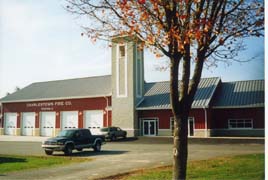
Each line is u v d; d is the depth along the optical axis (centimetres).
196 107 3669
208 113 3694
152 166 1516
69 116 4666
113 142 3438
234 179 1059
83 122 4522
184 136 899
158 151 2364
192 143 3052
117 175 1262
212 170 1246
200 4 853
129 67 4150
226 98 3856
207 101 3681
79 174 1341
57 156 2097
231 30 906
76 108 4609
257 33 891
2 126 5269
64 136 2264
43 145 2228
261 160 1478
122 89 4178
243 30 898
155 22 872
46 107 4891
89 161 1791
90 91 4606
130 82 4122
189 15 852
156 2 827
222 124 3775
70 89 4928
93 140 2403
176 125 905
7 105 5272
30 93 5262
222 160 1555
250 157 1623
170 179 1099
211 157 1789
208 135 3647
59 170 1462
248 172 1168
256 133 3578
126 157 1967
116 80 4234
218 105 3762
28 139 4147
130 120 4075
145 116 4100
